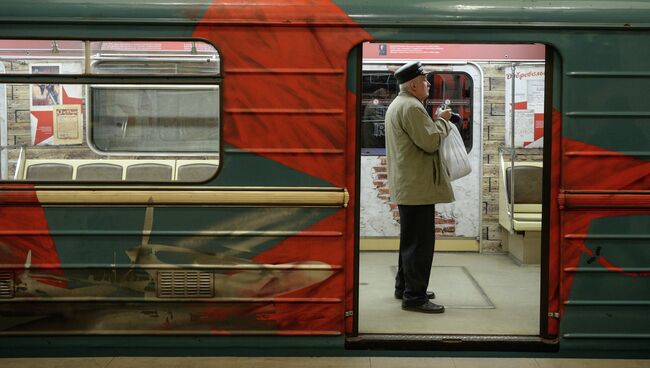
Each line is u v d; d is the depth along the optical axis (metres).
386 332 4.91
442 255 7.57
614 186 4.57
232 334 4.59
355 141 4.60
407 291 5.52
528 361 4.58
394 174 5.34
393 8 4.52
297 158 4.55
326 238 4.57
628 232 4.57
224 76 4.54
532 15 4.52
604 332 4.62
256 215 4.57
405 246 5.47
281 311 4.60
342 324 4.61
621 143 4.55
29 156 4.78
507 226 7.23
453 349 4.64
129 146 4.71
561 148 4.57
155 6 4.50
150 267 4.57
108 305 4.58
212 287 4.57
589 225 4.58
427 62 7.44
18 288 4.57
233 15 4.52
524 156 7.52
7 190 4.53
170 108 4.66
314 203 4.55
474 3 4.53
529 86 7.43
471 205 7.64
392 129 5.32
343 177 4.56
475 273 6.77
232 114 4.54
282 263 4.58
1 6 4.48
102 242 4.57
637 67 4.54
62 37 4.51
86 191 4.53
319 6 4.53
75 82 4.54
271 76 4.54
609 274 4.59
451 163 5.82
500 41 4.55
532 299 5.86
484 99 7.49
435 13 4.52
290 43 4.53
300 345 4.61
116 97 4.70
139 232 4.56
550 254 4.62
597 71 4.54
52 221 4.55
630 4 4.53
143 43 4.58
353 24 4.52
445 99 7.51
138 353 4.62
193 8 4.50
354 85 4.58
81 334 4.58
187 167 4.66
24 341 4.59
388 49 7.44
